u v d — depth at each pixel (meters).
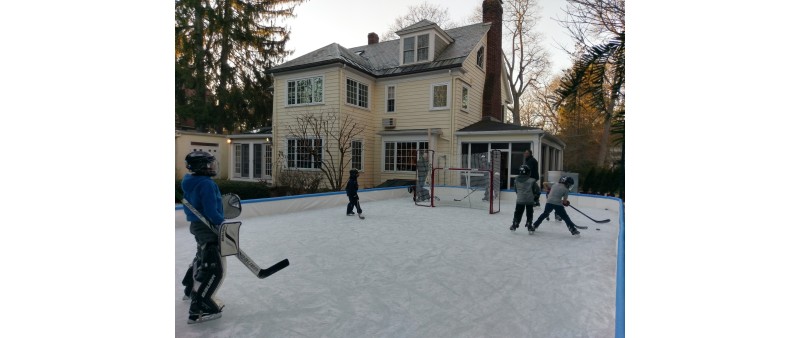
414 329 2.98
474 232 7.13
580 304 3.49
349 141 14.88
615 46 4.96
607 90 5.29
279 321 3.11
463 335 2.88
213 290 3.08
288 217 8.98
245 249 5.63
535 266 4.76
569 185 6.68
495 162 10.75
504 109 21.86
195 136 18.45
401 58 16.22
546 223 8.26
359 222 8.25
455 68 14.51
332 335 2.87
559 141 16.52
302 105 15.35
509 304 3.49
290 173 14.93
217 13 22.89
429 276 4.34
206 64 23.28
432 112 15.16
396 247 5.81
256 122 25.48
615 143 5.86
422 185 12.21
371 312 3.30
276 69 15.65
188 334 2.84
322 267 4.70
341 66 14.52
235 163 18.83
